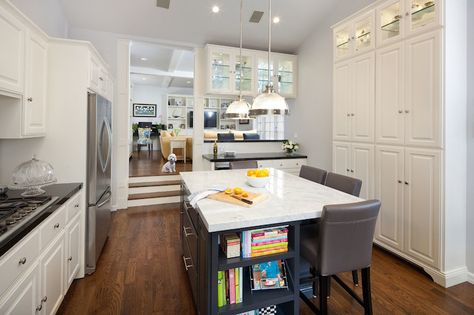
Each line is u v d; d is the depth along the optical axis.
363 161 3.05
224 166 4.31
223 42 4.55
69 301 2.03
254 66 4.62
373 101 2.90
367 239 1.68
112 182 4.31
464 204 2.35
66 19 3.69
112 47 4.11
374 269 2.54
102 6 3.54
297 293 1.64
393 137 2.68
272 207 1.68
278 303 1.60
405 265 2.61
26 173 1.97
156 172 5.46
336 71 3.44
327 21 4.06
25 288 1.34
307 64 4.59
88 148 2.42
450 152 2.26
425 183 2.39
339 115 3.39
